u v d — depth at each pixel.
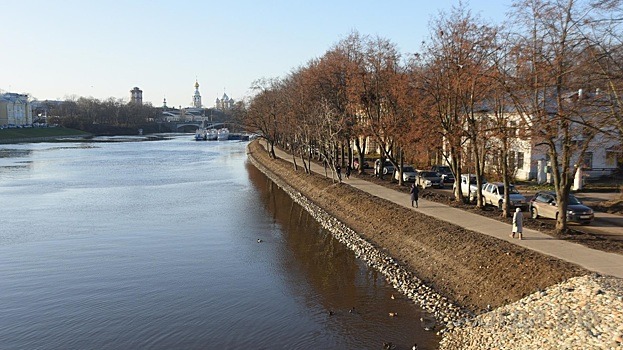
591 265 19.69
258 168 86.25
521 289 19.62
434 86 36.12
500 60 28.59
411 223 31.66
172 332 19.81
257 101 95.12
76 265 28.80
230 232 37.06
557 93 23.36
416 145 40.38
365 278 25.66
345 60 57.06
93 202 50.50
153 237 35.50
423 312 20.69
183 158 107.44
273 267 28.11
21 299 23.53
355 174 60.59
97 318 21.28
